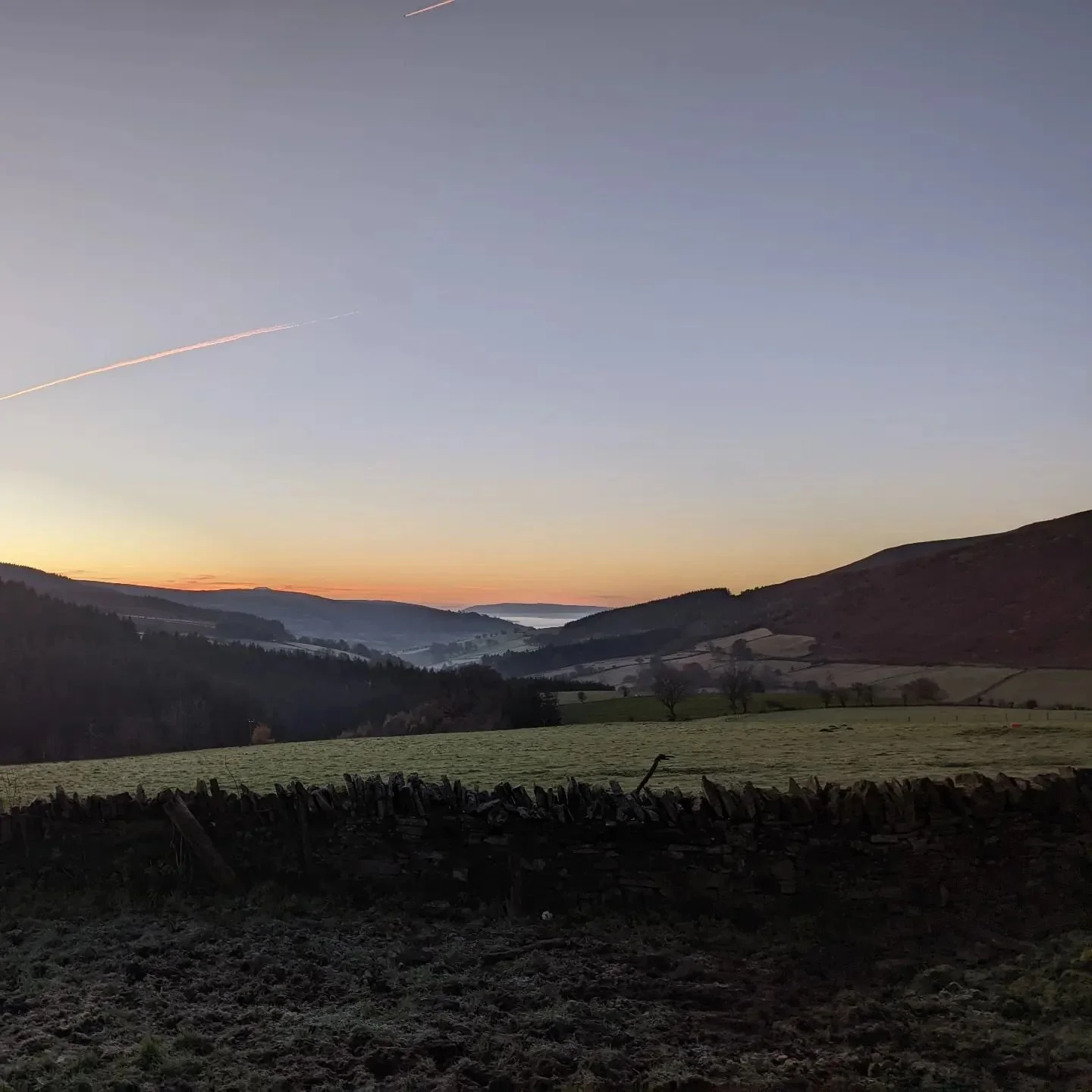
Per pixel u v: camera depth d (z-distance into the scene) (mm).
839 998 8812
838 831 11289
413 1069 7230
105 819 14016
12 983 9375
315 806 13352
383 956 10164
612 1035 7891
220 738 94312
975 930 10516
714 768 31469
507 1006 8641
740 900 11258
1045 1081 7035
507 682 118688
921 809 11406
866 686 105125
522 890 11945
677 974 9469
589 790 12234
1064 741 42906
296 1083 6953
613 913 11438
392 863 12773
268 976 9492
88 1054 7328
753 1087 6918
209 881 13234
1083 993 8492
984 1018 8227
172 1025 8172
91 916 12125
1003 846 11352
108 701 97125
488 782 27984
